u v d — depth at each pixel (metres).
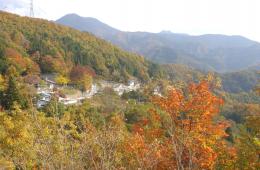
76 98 76.19
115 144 5.68
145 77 120.12
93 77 109.62
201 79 15.48
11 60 80.88
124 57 135.50
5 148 11.91
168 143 11.25
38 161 5.22
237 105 52.94
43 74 95.31
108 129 5.78
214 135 14.05
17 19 126.50
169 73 122.50
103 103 64.69
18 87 40.41
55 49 109.50
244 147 13.29
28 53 104.94
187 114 13.88
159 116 14.05
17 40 105.88
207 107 14.08
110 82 110.62
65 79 87.44
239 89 108.44
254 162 12.80
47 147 5.16
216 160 13.52
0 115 15.99
